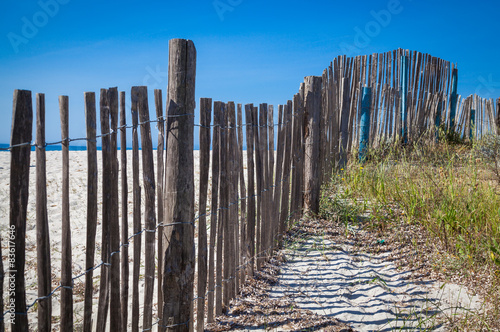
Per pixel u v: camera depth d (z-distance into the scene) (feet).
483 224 12.23
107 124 6.28
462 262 10.69
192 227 7.83
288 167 13.12
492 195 13.48
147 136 7.04
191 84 7.52
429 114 28.81
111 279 6.63
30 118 5.03
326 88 17.53
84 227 14.74
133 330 7.34
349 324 8.85
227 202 9.34
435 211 12.91
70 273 5.88
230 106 9.41
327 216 14.69
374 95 24.16
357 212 14.67
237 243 10.00
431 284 10.11
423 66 27.73
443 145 26.23
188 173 7.61
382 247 12.30
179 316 7.75
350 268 11.37
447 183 15.14
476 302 9.13
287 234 13.58
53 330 8.30
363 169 17.93
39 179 5.21
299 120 14.03
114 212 6.58
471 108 32.07
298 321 8.92
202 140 8.42
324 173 17.34
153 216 7.33
